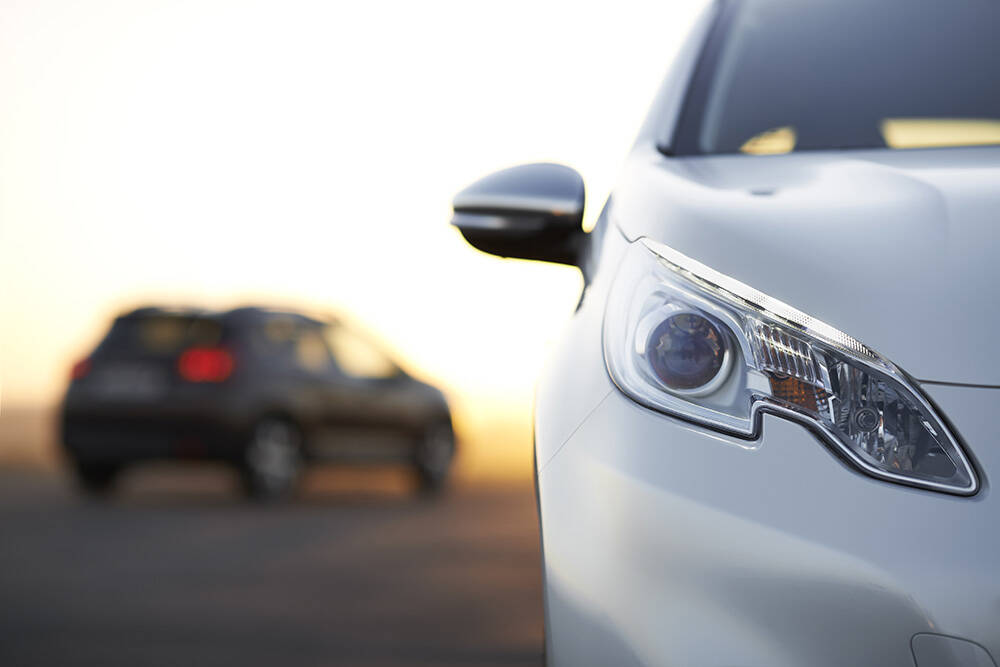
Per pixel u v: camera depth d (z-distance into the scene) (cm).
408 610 501
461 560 646
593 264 174
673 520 136
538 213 194
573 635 141
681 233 159
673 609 134
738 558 132
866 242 148
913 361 137
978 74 221
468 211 199
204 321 1007
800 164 179
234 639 444
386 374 1146
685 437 140
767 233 153
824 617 128
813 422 137
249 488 998
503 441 2291
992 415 132
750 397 141
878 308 142
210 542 723
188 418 981
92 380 1002
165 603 517
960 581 125
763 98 220
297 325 1070
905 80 221
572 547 143
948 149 184
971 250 144
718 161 187
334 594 539
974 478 130
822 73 223
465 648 428
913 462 132
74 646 432
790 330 143
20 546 700
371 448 1116
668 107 218
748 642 131
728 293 149
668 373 146
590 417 149
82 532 772
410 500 1091
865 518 130
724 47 231
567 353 162
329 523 839
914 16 233
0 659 411
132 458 992
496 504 1031
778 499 133
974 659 123
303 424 1042
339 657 414
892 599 126
